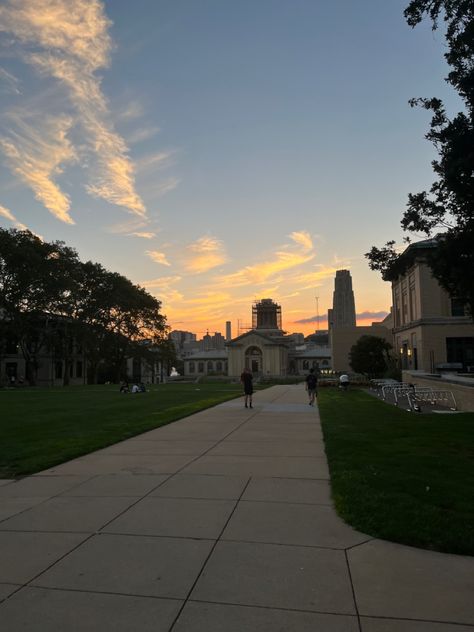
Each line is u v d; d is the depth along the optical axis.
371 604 4.06
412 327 45.59
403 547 5.24
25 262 56.97
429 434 12.59
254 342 101.12
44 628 3.73
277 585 4.39
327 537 5.52
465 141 13.09
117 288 71.94
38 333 67.38
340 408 20.73
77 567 4.77
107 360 80.62
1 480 8.31
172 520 6.11
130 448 11.22
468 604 4.07
